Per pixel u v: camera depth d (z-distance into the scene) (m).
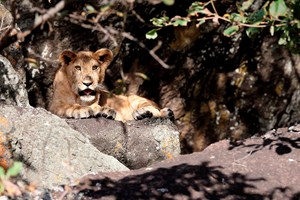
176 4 13.98
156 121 11.78
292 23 7.17
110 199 8.14
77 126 11.00
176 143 11.70
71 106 11.82
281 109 16.06
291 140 10.09
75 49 13.63
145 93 14.72
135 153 11.32
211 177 8.83
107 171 9.81
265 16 7.11
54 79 12.63
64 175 9.27
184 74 14.91
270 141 10.11
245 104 15.80
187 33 14.45
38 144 9.38
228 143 10.24
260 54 15.53
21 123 9.48
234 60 15.34
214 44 14.91
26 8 12.70
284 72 15.80
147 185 8.53
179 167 9.12
